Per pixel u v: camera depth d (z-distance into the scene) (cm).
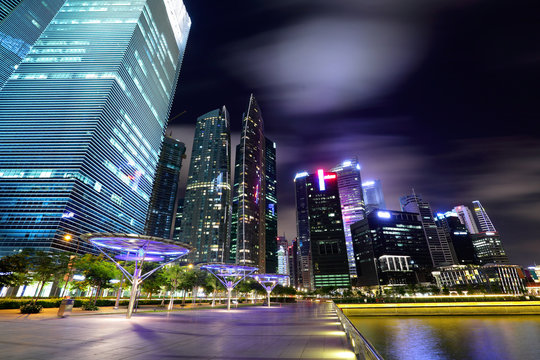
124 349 1330
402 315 12038
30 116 11962
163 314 3947
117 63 13738
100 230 12144
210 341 1605
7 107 12069
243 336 1811
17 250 9481
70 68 13362
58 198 10431
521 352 5322
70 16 15125
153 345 1453
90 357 1148
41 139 11494
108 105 12719
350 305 12200
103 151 12438
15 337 1605
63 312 3023
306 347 1408
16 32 13025
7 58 12662
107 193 12712
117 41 14550
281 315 3925
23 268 4559
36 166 10981
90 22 15025
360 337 801
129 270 6341
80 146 11444
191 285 8000
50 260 5847
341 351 1298
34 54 13538
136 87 15338
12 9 12794
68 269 6159
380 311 12106
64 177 10812
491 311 11694
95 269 5466
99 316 3281
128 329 2103
